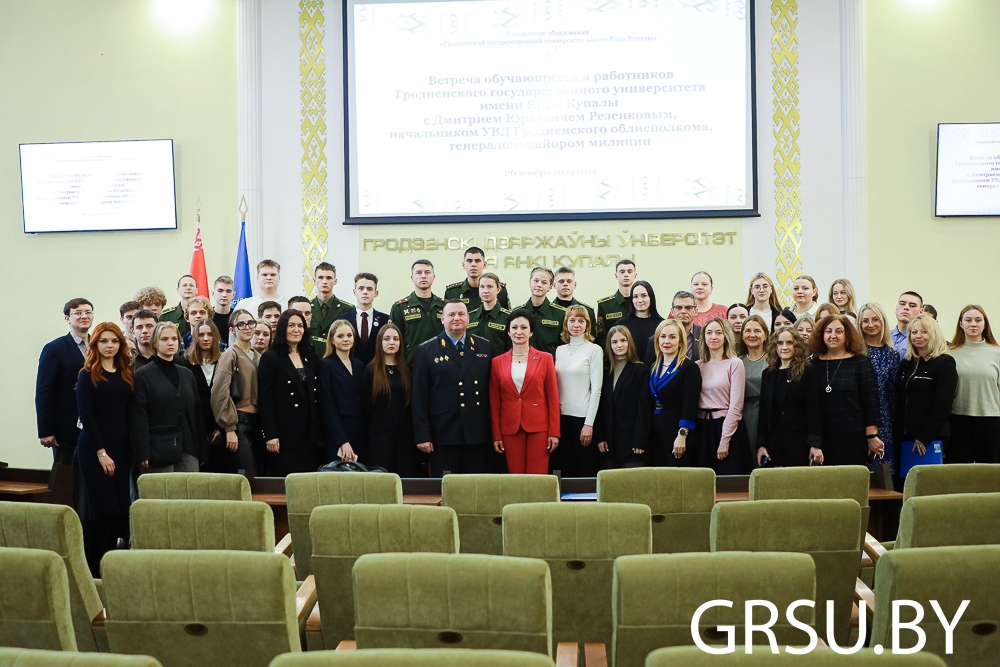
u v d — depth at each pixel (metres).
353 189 7.70
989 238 7.67
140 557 2.01
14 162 7.94
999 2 7.65
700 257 7.63
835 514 2.42
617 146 7.55
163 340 4.66
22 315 7.91
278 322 5.10
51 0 7.95
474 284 6.16
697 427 5.04
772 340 4.86
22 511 2.43
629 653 1.86
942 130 7.59
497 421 5.13
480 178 7.62
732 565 1.85
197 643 2.03
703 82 7.52
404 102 7.64
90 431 4.44
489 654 1.43
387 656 1.43
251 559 1.98
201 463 4.85
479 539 3.15
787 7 7.64
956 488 3.07
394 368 5.19
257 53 7.75
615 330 5.16
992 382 5.26
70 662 1.44
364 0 7.64
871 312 5.22
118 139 7.91
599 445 5.23
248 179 7.70
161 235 7.91
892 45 7.69
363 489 3.15
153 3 7.92
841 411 4.75
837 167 7.63
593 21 7.52
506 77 7.57
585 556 2.46
